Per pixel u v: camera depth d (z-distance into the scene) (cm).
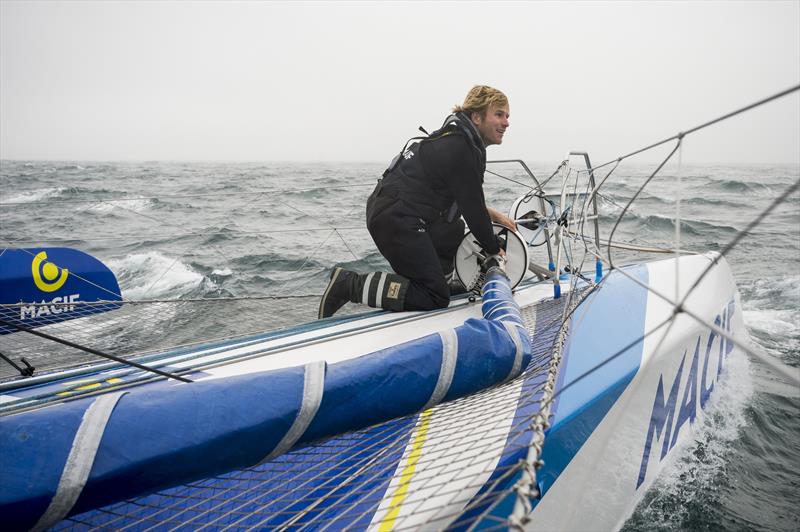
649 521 228
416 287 246
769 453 278
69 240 811
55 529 126
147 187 1775
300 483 140
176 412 102
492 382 155
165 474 98
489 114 233
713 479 255
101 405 99
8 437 89
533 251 560
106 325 361
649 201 1394
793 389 346
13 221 980
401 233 238
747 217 1188
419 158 236
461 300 270
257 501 136
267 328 362
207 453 101
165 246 765
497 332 159
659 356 225
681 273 316
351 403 122
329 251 705
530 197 327
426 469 129
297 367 122
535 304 278
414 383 135
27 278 256
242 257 681
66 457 89
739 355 356
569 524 167
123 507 134
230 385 112
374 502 125
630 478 213
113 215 1042
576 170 278
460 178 225
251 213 1028
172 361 208
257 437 107
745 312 529
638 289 278
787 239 893
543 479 145
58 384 188
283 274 609
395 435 147
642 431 217
